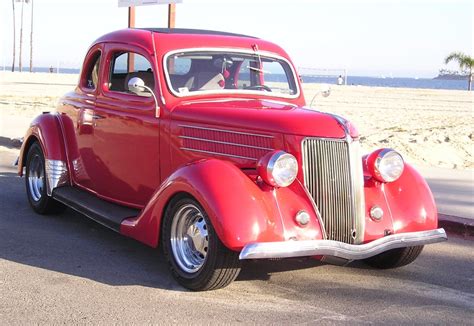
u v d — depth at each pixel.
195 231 5.17
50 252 6.20
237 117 5.38
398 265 5.97
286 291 5.29
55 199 7.27
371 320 4.70
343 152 5.11
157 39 6.16
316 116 5.21
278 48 6.77
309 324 4.57
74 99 7.30
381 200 5.47
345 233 5.13
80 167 7.14
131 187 6.34
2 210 7.87
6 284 5.26
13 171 10.73
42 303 4.85
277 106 5.77
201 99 6.02
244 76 6.41
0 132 14.98
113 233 6.99
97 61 6.99
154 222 5.39
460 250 6.88
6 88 36.03
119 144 6.41
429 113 25.33
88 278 5.46
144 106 6.09
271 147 5.16
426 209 5.56
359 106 28.36
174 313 4.70
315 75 49.44
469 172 11.83
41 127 7.44
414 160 13.73
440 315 4.86
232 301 4.99
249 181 4.96
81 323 4.47
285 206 4.96
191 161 5.33
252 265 5.97
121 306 4.82
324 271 5.90
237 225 4.69
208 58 6.25
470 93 46.31
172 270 5.27
